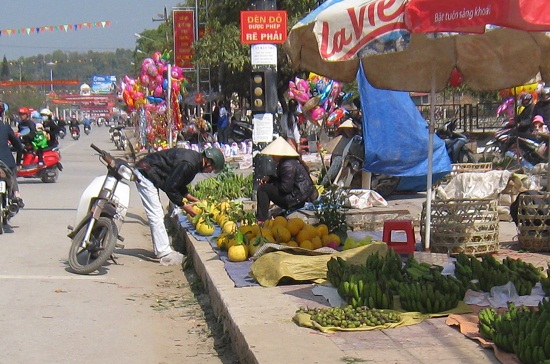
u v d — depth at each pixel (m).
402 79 8.90
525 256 8.27
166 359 5.79
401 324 5.51
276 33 12.41
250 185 13.92
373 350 4.93
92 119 128.50
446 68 8.80
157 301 7.59
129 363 5.68
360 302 5.88
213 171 9.25
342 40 6.83
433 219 8.39
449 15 5.39
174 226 12.42
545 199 8.48
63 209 14.38
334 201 9.32
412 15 5.75
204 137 28.48
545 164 12.93
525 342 4.46
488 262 6.68
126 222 12.88
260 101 12.74
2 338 6.25
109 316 6.99
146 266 9.29
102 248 8.75
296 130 20.92
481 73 8.85
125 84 30.05
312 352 4.90
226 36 28.03
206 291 7.78
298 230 8.30
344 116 19.02
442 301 5.75
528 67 8.59
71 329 6.54
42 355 5.83
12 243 10.67
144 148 29.11
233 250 8.14
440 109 30.12
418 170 13.02
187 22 31.55
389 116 12.75
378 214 10.52
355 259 7.32
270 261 7.11
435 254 8.07
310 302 6.32
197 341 6.25
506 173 11.47
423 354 4.82
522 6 4.74
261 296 6.58
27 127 19.44
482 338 5.07
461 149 16.81
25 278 8.44
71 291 7.89
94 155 32.81
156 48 63.16
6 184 11.40
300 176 9.82
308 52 8.52
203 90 37.47
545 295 6.16
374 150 12.64
